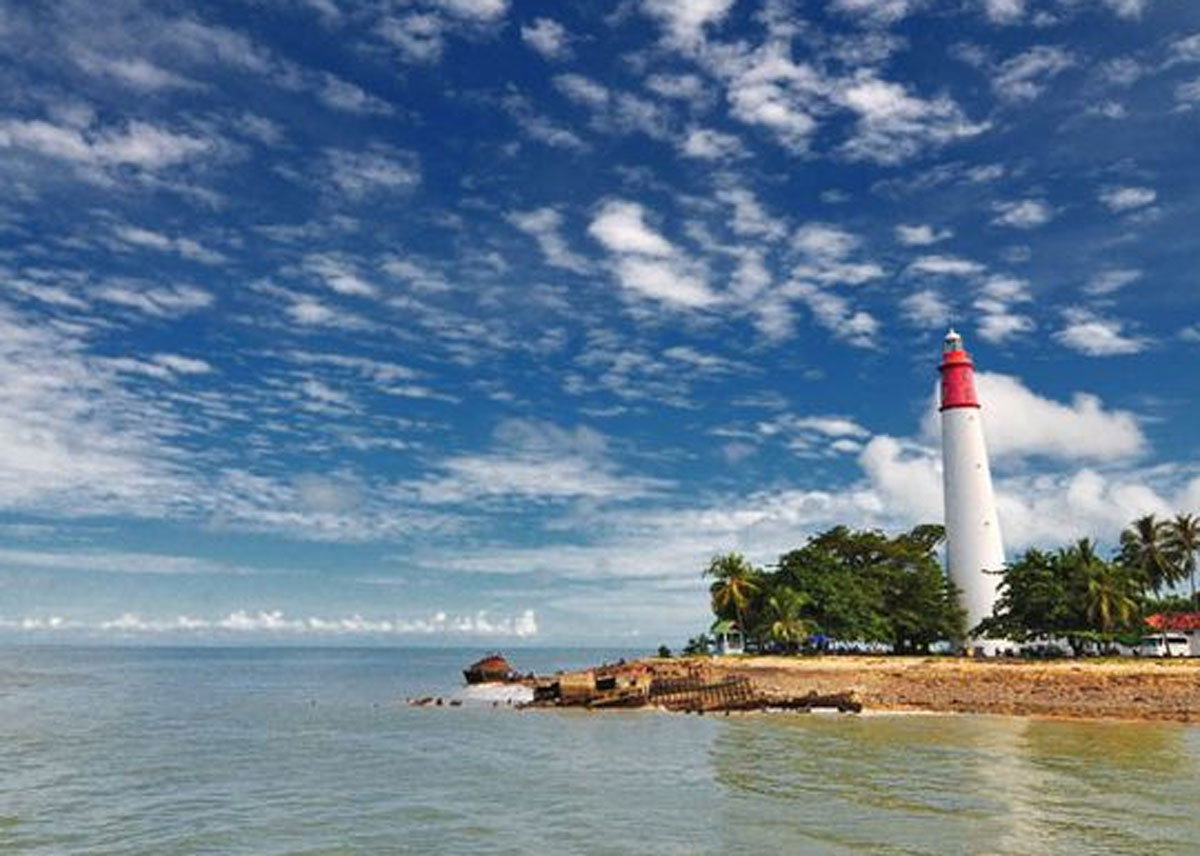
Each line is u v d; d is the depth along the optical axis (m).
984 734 57.00
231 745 53.78
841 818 31.67
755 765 43.91
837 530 112.00
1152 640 95.00
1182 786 37.47
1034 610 94.69
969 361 113.06
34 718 71.44
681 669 89.69
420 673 176.50
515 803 34.75
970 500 109.75
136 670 185.88
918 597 105.44
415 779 40.66
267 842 28.66
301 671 186.50
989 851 27.23
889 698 77.62
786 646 101.19
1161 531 109.62
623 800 35.22
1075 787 37.28
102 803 34.94
